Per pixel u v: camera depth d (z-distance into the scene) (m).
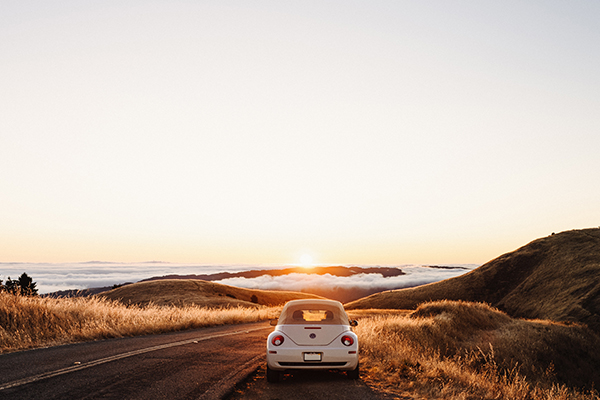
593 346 29.56
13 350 10.13
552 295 95.50
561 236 132.00
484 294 119.94
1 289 13.73
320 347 7.45
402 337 19.05
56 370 7.74
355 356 7.52
